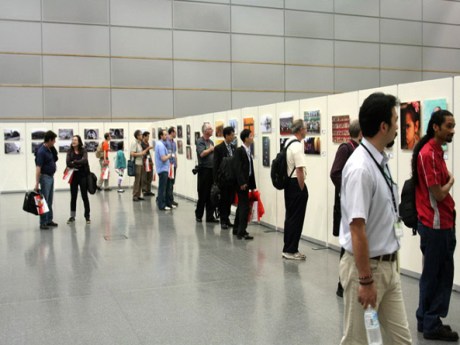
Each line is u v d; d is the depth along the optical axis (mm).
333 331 4270
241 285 5621
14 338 4188
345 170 2637
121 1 17109
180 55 17891
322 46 19672
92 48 16844
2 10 15852
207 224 9617
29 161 15695
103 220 10102
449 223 3955
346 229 2725
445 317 4262
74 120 16750
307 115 7715
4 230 9094
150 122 17172
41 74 16328
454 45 21766
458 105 5059
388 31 20625
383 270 2635
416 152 4031
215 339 4129
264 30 18859
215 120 11484
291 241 6754
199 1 18031
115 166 15898
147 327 4406
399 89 5863
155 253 7227
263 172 9195
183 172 14000
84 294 5355
